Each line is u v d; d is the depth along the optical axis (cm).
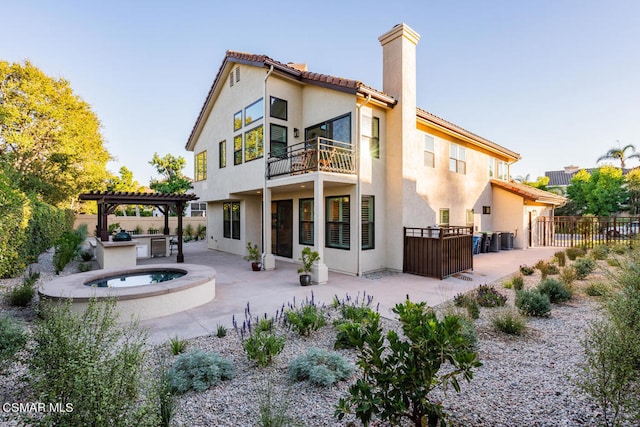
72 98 2025
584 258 1036
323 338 481
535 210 1809
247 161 1220
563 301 650
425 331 229
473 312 548
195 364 349
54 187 1972
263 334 477
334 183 959
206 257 1377
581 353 406
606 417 256
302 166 993
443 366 383
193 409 295
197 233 2328
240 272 1031
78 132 2045
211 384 337
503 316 512
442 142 1304
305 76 1098
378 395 228
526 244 1672
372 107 1013
